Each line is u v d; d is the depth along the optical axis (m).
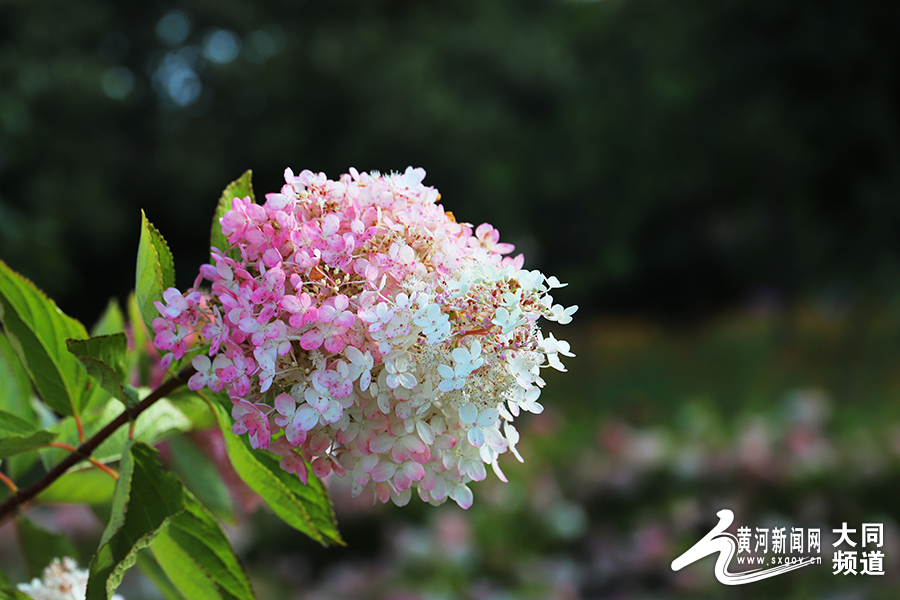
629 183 18.14
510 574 4.55
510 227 19.45
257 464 1.11
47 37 15.00
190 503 1.08
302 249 0.96
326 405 0.91
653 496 5.38
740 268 18.72
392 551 4.65
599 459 5.74
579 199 21.03
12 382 1.42
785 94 11.80
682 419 7.34
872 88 10.95
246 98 17.88
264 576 4.64
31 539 1.37
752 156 14.22
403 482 0.97
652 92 16.31
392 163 17.31
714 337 12.66
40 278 7.34
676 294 20.92
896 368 10.07
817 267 13.51
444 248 1.02
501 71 19.83
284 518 1.19
